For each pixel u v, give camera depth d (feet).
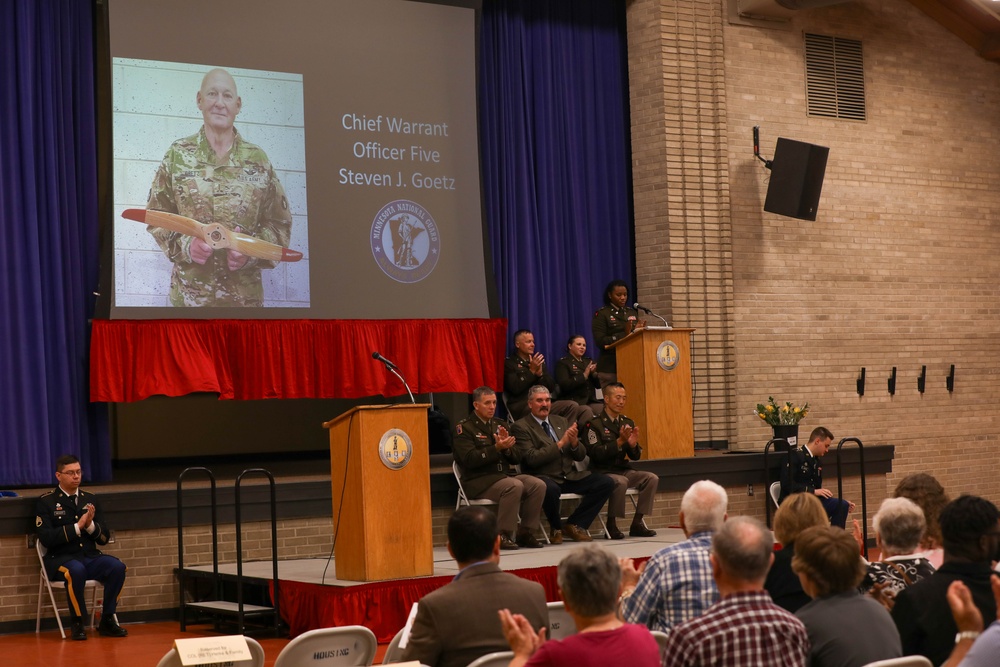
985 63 47.03
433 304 35.35
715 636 10.43
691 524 14.33
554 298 38.70
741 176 40.86
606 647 10.75
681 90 39.96
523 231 38.14
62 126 31.45
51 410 30.63
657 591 13.82
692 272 39.73
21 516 26.25
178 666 12.78
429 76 36.04
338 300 33.83
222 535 28.55
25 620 26.32
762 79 41.63
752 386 40.34
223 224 32.35
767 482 35.58
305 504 29.53
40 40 31.22
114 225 30.99
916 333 44.32
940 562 16.03
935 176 45.32
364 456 24.29
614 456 31.73
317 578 25.27
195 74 32.37
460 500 30.45
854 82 43.70
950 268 45.39
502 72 38.22
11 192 30.48
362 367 33.78
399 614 24.13
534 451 30.76
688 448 35.06
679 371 35.12
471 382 35.63
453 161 36.22
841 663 11.72
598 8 40.34
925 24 45.62
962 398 45.27
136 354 30.83
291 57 33.81
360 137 34.65
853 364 42.70
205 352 31.58
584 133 39.81
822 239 42.37
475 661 12.21
